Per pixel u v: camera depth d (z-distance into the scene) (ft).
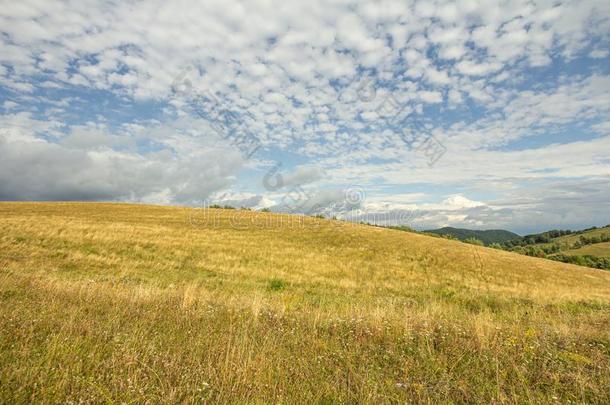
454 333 21.59
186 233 119.14
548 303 51.13
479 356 17.52
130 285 37.73
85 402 11.53
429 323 23.25
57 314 20.79
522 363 17.04
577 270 143.95
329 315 26.61
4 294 25.49
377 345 19.60
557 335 21.90
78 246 80.07
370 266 97.19
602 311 39.40
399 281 81.71
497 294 66.69
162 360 15.07
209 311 24.61
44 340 16.46
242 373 14.44
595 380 15.26
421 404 13.05
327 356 17.30
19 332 16.67
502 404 13.16
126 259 73.67
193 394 12.51
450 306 45.27
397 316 25.57
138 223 133.80
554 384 15.01
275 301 36.01
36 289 27.71
